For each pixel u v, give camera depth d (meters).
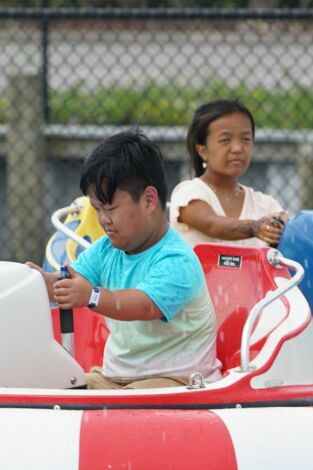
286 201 23.22
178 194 12.57
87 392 8.40
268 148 23.39
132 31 25.75
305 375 9.21
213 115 12.71
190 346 9.57
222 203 12.80
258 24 23.30
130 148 9.16
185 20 18.28
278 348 9.00
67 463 7.62
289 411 8.55
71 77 25.14
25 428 7.86
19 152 22.39
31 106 22.28
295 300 9.73
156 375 9.53
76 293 8.77
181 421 8.10
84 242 11.38
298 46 24.34
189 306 9.48
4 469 7.54
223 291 10.34
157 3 29.83
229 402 8.61
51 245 13.05
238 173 12.70
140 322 9.49
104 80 25.38
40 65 22.66
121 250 9.66
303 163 22.78
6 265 8.95
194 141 12.98
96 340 10.96
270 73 23.89
